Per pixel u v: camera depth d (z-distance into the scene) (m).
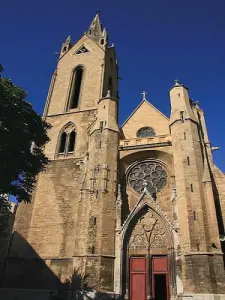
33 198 40.12
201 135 40.12
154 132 46.16
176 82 44.41
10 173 25.02
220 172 37.22
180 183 34.69
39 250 35.91
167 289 30.66
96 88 51.56
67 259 34.16
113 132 41.25
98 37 67.88
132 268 32.38
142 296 30.84
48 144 45.81
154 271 31.78
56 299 31.95
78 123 47.06
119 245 32.72
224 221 33.94
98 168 37.59
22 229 37.84
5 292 33.81
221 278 27.78
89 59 56.47
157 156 40.09
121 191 38.53
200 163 35.59
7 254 36.34
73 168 41.62
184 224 31.75
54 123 48.62
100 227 33.00
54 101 52.19
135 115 48.56
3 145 24.78
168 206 36.47
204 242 29.67
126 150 40.56
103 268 30.81
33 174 27.98
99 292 29.45
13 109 26.05
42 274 34.12
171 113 41.44
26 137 26.42
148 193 35.16
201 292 27.22
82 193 36.84
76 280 30.89
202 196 32.81
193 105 46.88
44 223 37.78
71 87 53.88
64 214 37.75
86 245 32.25
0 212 34.28
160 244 32.72
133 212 34.34
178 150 37.22
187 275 28.86
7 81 26.53
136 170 40.25
